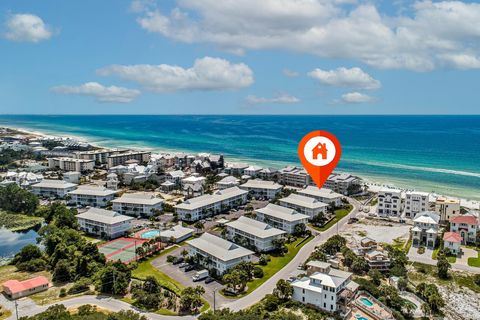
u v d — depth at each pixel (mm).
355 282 144875
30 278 161625
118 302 138500
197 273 155625
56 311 124062
